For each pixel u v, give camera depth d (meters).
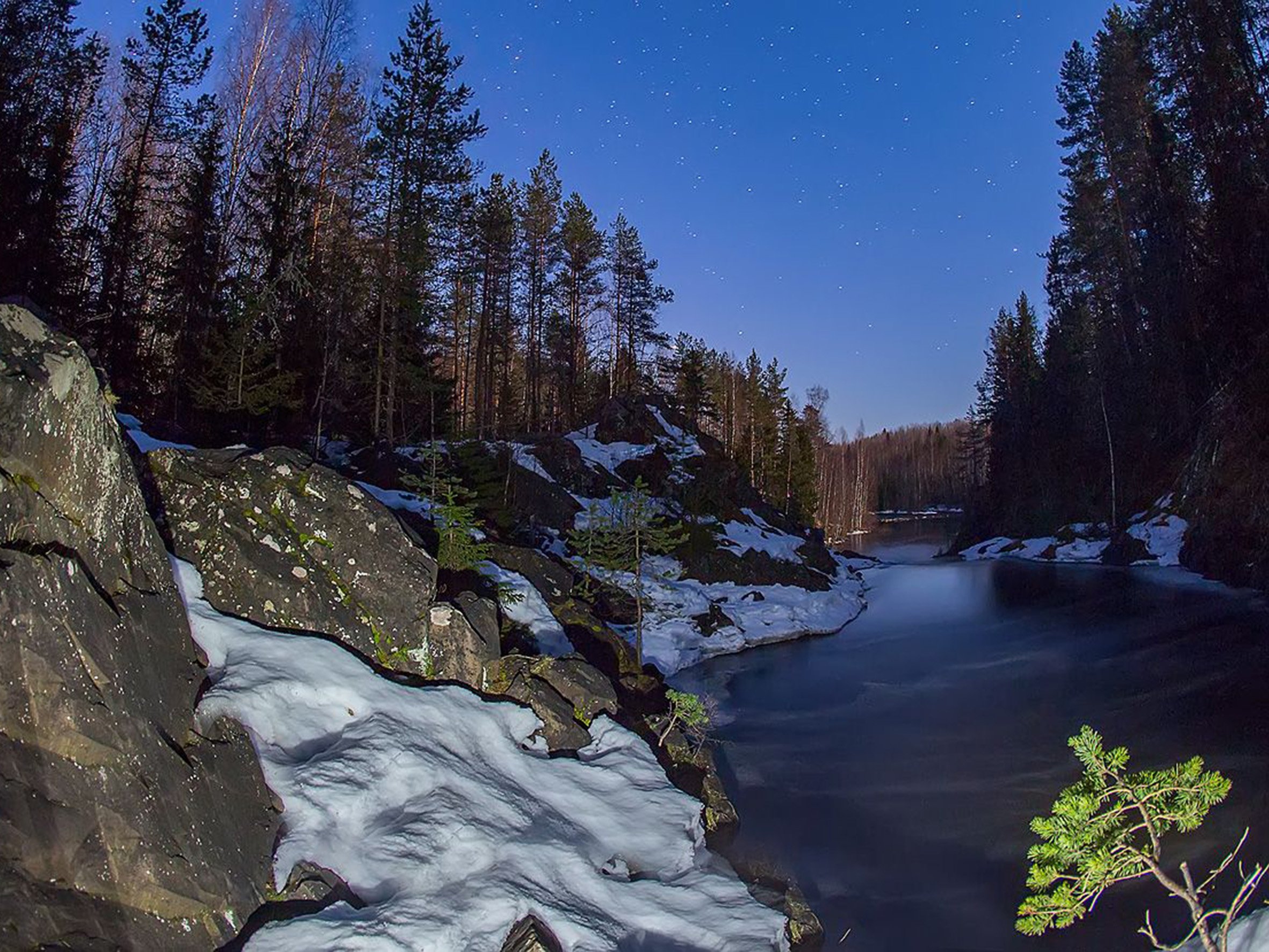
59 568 5.34
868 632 27.22
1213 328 35.78
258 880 5.67
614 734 9.86
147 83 27.25
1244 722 14.16
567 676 10.50
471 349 42.59
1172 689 16.59
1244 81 33.66
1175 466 39.16
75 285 23.45
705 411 53.53
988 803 11.85
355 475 21.42
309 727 7.19
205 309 23.53
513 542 21.78
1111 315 49.66
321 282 25.27
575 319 45.66
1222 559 29.34
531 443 34.22
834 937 8.38
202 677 6.86
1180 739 13.64
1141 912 8.59
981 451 83.06
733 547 32.84
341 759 6.90
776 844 10.67
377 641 8.85
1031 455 56.81
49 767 4.89
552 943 5.93
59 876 4.71
